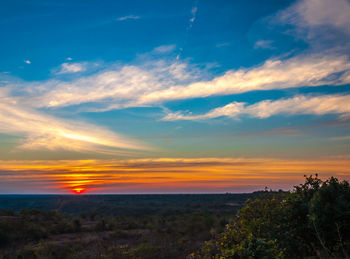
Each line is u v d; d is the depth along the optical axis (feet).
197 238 65.77
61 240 73.15
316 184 25.90
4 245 62.34
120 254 45.24
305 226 23.61
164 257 42.32
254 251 17.97
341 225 21.44
